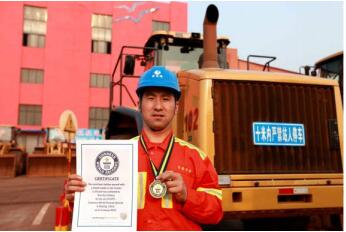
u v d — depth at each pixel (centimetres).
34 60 2500
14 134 2000
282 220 469
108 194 160
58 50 2527
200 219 163
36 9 2552
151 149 174
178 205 164
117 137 572
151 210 163
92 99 2566
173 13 2769
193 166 173
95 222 157
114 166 162
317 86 423
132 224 157
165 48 566
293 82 414
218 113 386
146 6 2727
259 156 388
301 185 392
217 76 393
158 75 173
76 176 160
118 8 2677
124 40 2664
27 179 1427
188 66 568
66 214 457
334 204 396
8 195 960
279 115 404
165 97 175
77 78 2534
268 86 407
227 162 378
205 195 165
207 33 442
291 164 396
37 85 2488
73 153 1592
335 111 423
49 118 2459
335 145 413
